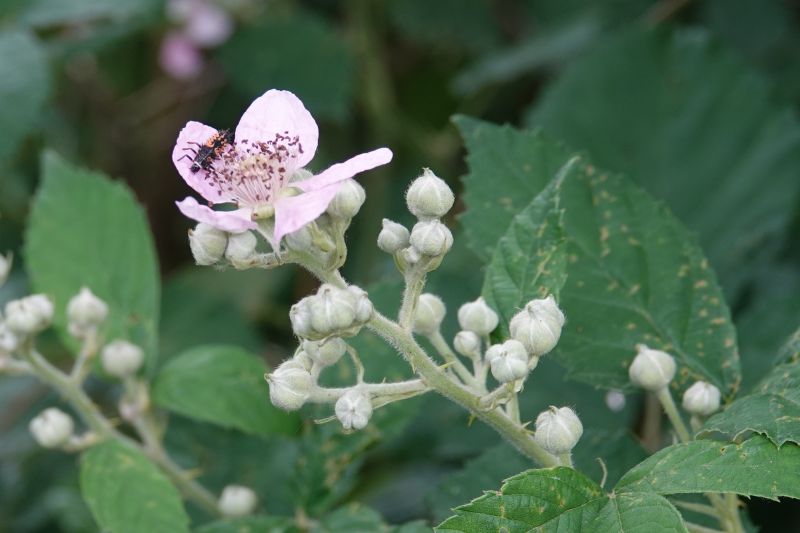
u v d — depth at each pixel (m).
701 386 0.38
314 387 0.36
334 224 0.36
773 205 0.46
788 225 0.47
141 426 0.42
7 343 0.41
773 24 0.56
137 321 0.43
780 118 0.46
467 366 0.44
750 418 0.36
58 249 0.43
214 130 0.37
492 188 0.40
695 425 0.38
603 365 0.39
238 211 0.36
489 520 0.35
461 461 0.48
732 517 0.37
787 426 0.35
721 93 0.47
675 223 0.39
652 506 0.35
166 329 0.54
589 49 0.49
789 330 0.43
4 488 0.50
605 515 0.35
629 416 0.44
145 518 0.40
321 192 0.35
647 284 0.39
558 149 0.40
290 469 0.44
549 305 0.36
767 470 0.35
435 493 0.40
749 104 0.47
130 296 0.43
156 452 0.42
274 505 0.44
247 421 0.42
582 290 0.39
